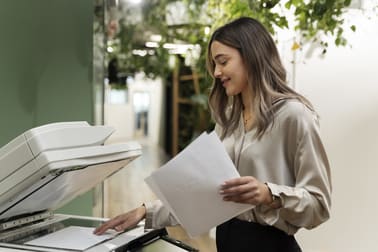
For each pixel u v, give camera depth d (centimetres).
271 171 124
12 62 174
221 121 143
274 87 127
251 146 127
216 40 129
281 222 124
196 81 655
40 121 191
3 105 170
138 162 638
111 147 119
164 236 132
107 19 250
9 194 105
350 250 281
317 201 116
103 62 238
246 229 128
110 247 113
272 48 129
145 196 378
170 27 464
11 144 103
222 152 110
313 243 285
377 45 267
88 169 117
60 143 103
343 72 278
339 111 281
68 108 208
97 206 230
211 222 112
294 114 121
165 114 859
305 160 118
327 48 277
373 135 272
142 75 682
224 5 274
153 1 456
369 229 276
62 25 203
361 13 270
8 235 120
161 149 888
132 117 992
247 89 131
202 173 108
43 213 138
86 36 218
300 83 280
